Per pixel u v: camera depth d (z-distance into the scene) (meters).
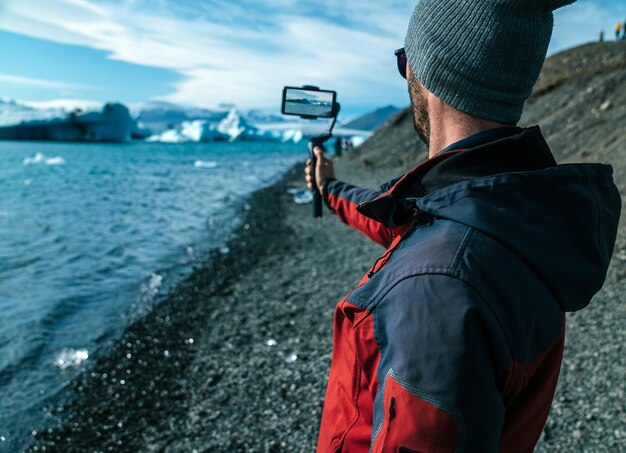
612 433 4.05
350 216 1.79
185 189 30.98
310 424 4.83
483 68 0.82
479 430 0.66
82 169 47.78
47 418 5.33
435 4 0.89
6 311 8.90
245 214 20.19
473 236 0.75
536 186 0.79
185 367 6.41
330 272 10.54
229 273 11.23
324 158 1.94
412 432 0.68
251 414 5.11
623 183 10.98
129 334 7.72
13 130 105.19
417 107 1.04
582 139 19.06
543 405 0.88
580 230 0.81
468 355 0.66
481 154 0.83
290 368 6.05
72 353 7.04
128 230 17.78
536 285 0.76
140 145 110.50
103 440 4.91
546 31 0.85
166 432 4.95
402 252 0.83
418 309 0.71
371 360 0.83
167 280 10.96
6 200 26.30
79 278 11.31
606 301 6.47
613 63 27.52
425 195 0.91
